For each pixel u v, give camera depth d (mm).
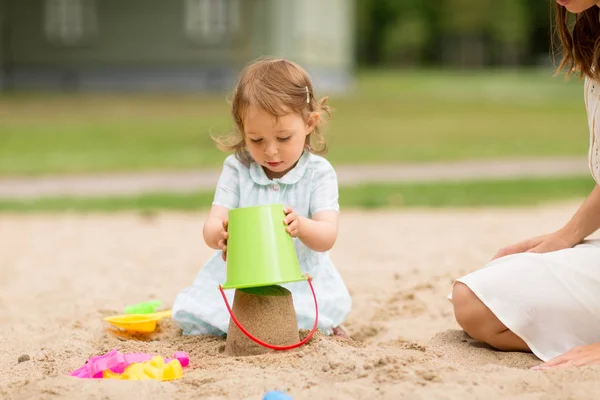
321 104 5078
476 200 13477
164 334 5469
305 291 5164
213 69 39000
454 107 35938
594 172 4961
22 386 3953
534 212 12172
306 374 4020
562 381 3807
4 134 24578
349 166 18500
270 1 37500
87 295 6922
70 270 8242
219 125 26531
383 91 46188
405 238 9836
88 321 5781
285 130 4754
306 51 38906
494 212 12266
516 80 63531
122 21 39031
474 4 90875
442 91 47594
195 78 39188
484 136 24891
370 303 6367
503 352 4793
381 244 9383
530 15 91812
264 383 3881
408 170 17844
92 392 3814
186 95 37688
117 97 37000
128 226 11461
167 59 39125
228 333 4762
